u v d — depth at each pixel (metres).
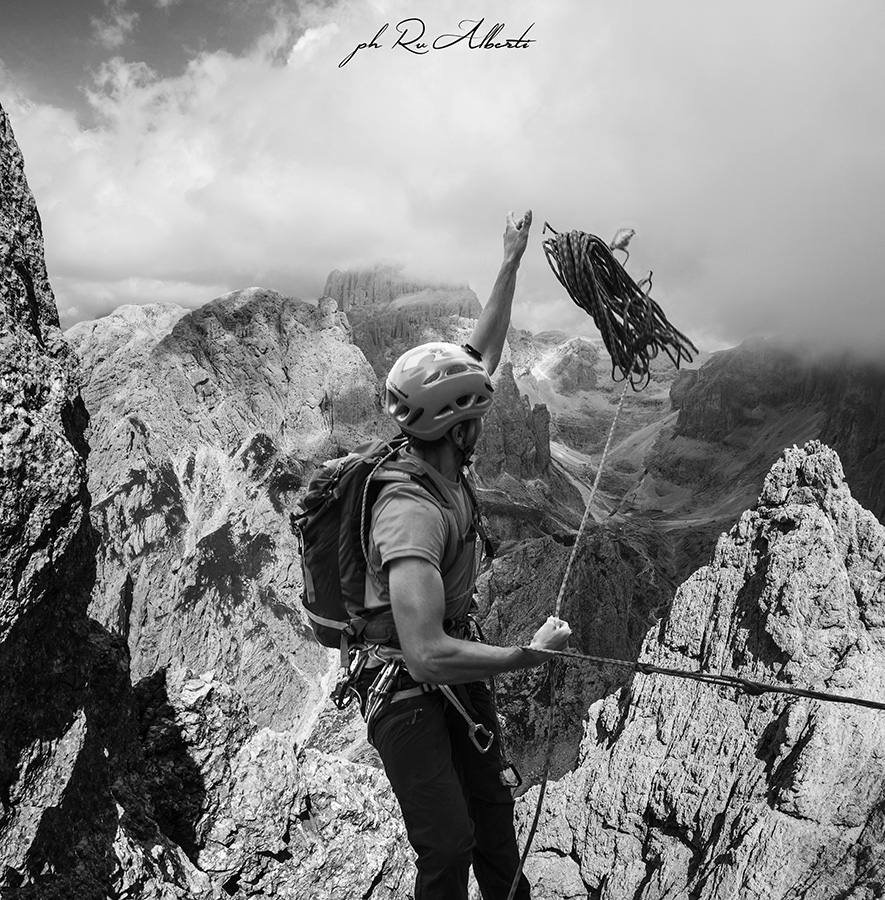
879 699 42.94
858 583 48.66
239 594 176.62
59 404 7.28
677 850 45.12
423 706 3.04
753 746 46.03
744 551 54.72
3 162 7.81
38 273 8.18
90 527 7.64
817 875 36.97
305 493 3.16
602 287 2.76
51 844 6.77
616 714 57.28
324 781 11.00
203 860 9.04
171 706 9.66
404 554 2.74
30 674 6.76
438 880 2.89
